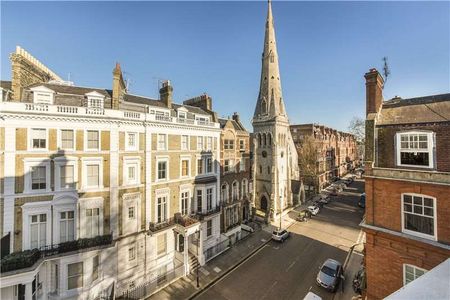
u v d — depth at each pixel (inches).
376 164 587.5
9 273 568.1
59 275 674.2
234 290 815.7
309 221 1536.7
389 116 612.1
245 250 1123.3
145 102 1028.5
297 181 1990.7
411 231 515.8
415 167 532.7
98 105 820.0
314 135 2400.3
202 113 1235.2
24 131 657.0
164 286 826.2
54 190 689.0
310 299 633.6
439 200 477.1
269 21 1822.1
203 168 1129.4
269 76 1785.2
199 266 960.9
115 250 788.0
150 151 894.4
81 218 730.2
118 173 805.2
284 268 952.9
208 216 1081.4
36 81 860.6
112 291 748.6
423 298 139.6
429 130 517.7
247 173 1481.3
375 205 572.4
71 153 719.1
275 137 1680.6
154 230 875.4
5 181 626.2
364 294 677.3
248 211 1498.5
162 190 936.9
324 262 938.7
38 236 669.9
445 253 459.8
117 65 841.5
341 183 2689.5
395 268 532.1
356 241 1208.8
